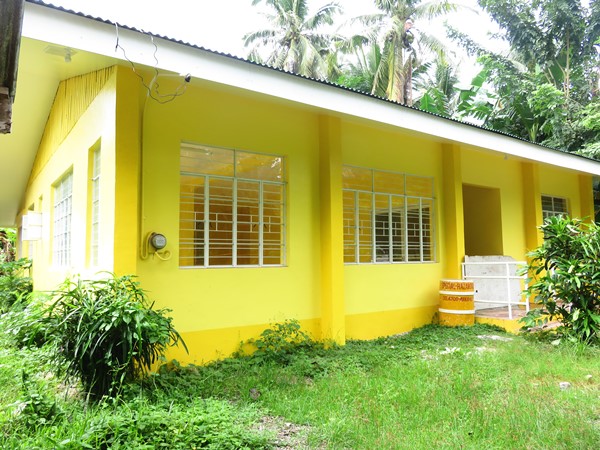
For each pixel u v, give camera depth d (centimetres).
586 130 1254
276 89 508
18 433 294
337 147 633
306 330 609
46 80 647
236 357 537
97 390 374
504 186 936
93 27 388
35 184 1092
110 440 275
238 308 551
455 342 626
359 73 1817
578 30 1332
